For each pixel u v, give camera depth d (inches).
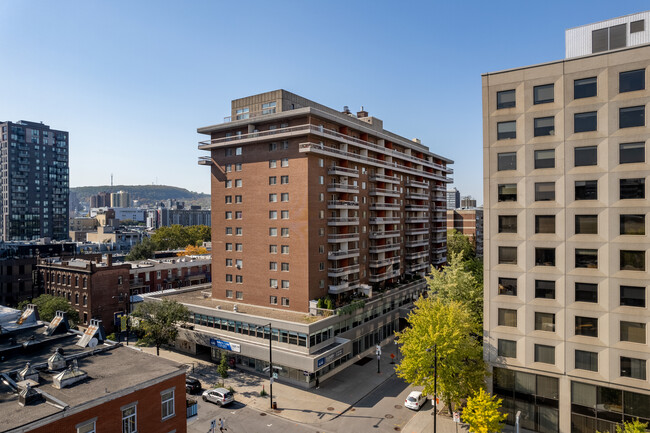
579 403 1312.7
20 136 6796.3
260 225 2194.9
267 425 1460.4
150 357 1155.9
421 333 1493.6
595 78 1301.7
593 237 1293.1
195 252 4771.2
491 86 1457.9
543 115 1374.3
